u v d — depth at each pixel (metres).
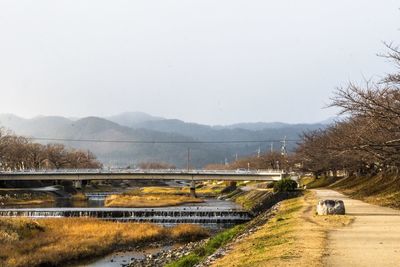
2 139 158.62
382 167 58.84
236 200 120.12
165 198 124.06
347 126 57.72
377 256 18.45
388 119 31.83
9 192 122.50
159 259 38.00
